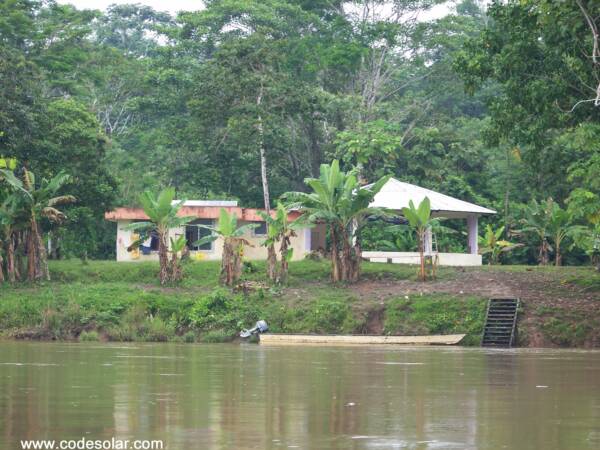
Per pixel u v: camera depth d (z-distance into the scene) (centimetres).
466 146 9125
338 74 10081
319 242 7650
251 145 8512
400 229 6438
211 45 10119
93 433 1942
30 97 6688
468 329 5453
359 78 10175
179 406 2339
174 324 5728
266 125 8175
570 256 8319
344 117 9500
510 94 5138
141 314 5738
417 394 2634
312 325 5669
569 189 8331
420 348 4978
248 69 8262
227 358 4022
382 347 5041
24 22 8875
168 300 5891
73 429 1988
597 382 3011
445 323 5528
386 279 6269
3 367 3450
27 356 4062
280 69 9238
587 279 5975
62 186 6812
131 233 7212
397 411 2278
